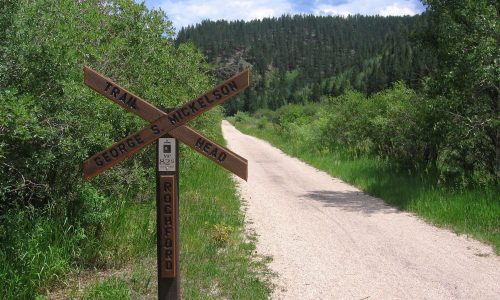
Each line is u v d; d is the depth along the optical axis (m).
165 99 8.88
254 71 197.62
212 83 13.62
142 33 8.54
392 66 109.38
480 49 10.06
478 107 11.09
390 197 11.14
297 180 14.86
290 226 8.62
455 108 11.31
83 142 5.71
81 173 5.98
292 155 23.19
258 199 11.27
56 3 5.46
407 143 14.05
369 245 7.45
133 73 8.36
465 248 7.35
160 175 3.72
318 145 22.17
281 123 37.44
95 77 3.77
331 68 189.12
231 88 3.69
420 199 10.33
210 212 8.83
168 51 10.23
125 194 7.84
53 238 5.61
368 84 119.06
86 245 5.96
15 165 5.25
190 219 8.22
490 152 11.41
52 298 5.01
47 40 5.20
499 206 9.08
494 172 11.04
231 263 6.32
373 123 16.94
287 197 11.71
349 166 16.39
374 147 17.73
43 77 5.25
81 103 5.43
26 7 5.16
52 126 5.36
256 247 7.21
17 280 4.82
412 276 6.05
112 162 3.74
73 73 5.50
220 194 10.95
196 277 5.67
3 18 4.98
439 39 11.43
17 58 5.03
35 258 5.15
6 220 5.30
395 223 8.95
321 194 12.27
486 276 6.07
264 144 30.56
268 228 8.43
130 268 5.90
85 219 6.04
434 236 8.04
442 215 9.21
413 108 13.52
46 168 5.67
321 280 5.84
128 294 5.00
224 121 74.25
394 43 142.75
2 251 5.11
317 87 145.75
